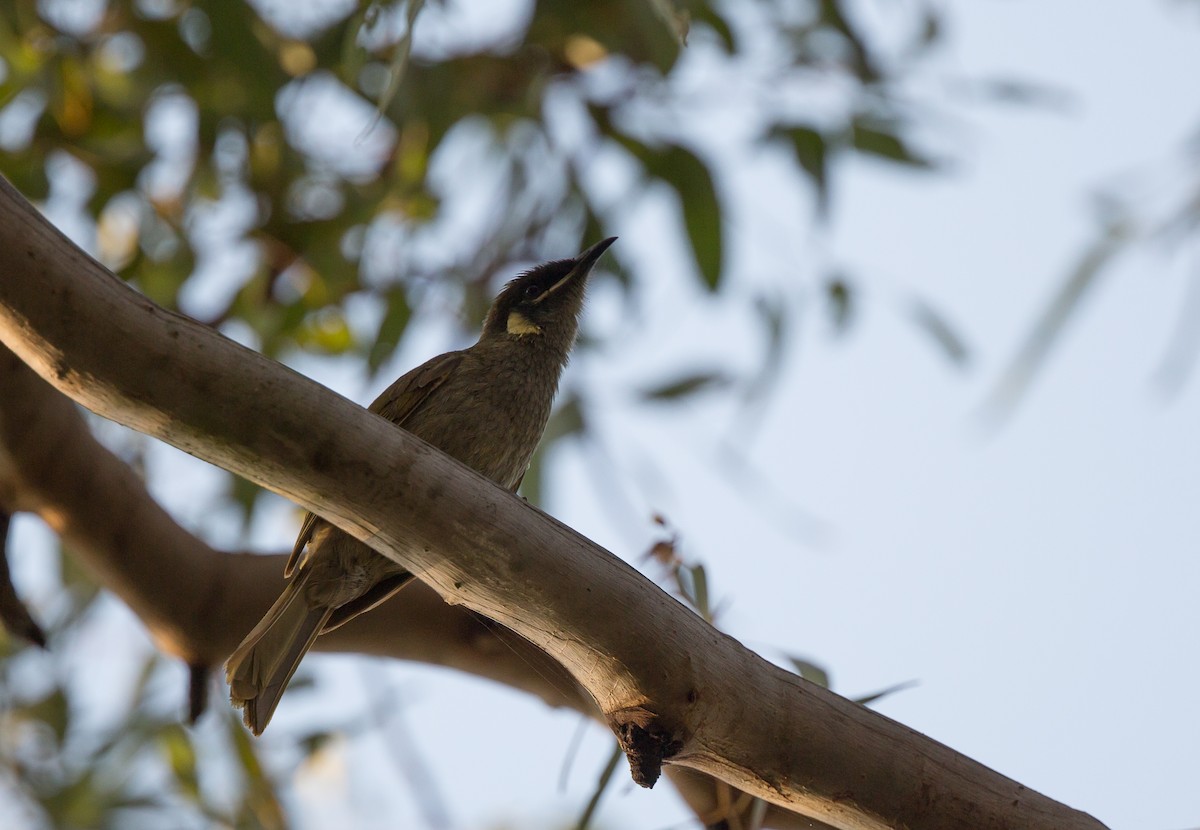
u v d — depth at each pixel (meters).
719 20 12.21
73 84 11.97
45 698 12.66
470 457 10.03
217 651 8.66
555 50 12.63
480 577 6.31
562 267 10.91
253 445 5.83
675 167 12.38
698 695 6.48
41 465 8.20
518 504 6.28
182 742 12.07
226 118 12.09
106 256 12.87
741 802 8.07
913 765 6.76
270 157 12.28
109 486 8.36
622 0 11.81
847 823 6.88
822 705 6.75
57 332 5.45
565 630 6.41
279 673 8.32
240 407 5.73
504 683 8.74
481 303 12.68
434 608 8.66
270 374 5.77
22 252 5.33
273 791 11.66
